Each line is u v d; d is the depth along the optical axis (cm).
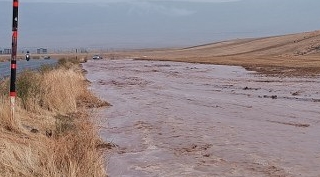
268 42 13012
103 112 1755
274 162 973
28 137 1056
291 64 5069
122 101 2164
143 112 1758
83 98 2047
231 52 12156
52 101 1623
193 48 19800
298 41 11044
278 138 1221
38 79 1788
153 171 915
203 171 912
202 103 2031
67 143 930
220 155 1040
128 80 3731
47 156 830
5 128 1084
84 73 4841
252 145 1137
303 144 1142
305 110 1753
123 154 1059
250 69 4797
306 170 909
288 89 2617
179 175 885
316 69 4012
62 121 1283
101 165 892
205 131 1331
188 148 1116
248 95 2366
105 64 7681
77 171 782
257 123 1466
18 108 1345
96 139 1157
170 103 2050
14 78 1123
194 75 4203
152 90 2766
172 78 3878
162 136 1267
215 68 5378
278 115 1639
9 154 808
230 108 1845
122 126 1439
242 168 930
